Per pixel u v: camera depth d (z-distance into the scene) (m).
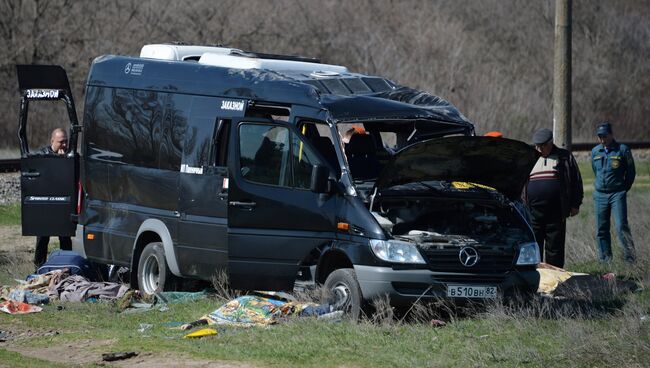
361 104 28.27
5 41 114.62
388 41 133.62
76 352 24.14
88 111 35.72
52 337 26.05
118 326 27.80
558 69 38.25
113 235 34.22
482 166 28.27
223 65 33.81
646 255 37.06
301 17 131.38
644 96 146.38
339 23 133.50
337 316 26.56
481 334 24.95
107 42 119.38
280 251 28.30
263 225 28.50
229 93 30.75
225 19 126.31
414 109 28.56
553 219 35.12
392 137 31.45
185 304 30.42
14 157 89.12
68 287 33.03
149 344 24.53
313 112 28.36
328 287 27.59
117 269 36.38
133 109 33.91
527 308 26.72
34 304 31.30
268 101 29.59
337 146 27.59
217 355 23.12
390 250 26.16
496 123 125.62
